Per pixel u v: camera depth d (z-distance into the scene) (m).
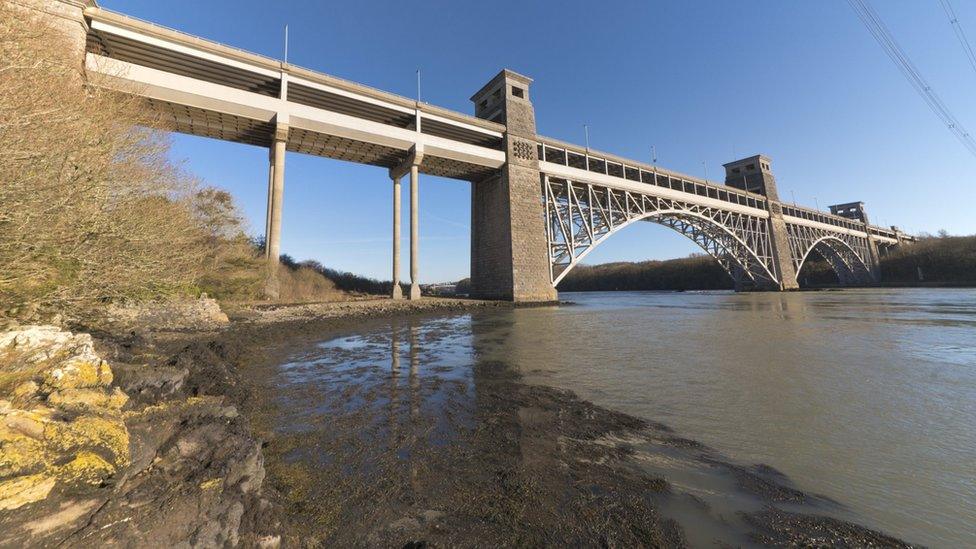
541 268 36.91
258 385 8.12
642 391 7.75
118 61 21.03
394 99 30.95
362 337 16.03
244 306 20.67
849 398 7.08
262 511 3.18
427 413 6.40
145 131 11.16
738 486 3.97
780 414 6.28
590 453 4.81
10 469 2.39
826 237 74.06
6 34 6.30
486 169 37.59
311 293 34.97
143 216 10.80
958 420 5.87
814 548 2.96
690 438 5.31
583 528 3.23
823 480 4.09
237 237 21.47
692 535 3.12
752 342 13.84
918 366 9.63
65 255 7.77
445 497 3.74
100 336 8.16
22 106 5.82
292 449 4.89
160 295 13.70
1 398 3.23
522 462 4.55
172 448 3.45
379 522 3.30
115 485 2.73
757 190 65.81
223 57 24.23
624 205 45.72
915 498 3.69
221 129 26.97
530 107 38.88
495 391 7.80
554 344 14.00
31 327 4.73
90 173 8.20
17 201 5.86
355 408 6.65
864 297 43.91
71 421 3.05
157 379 4.86
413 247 32.72
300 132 28.00
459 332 17.58
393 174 35.12
